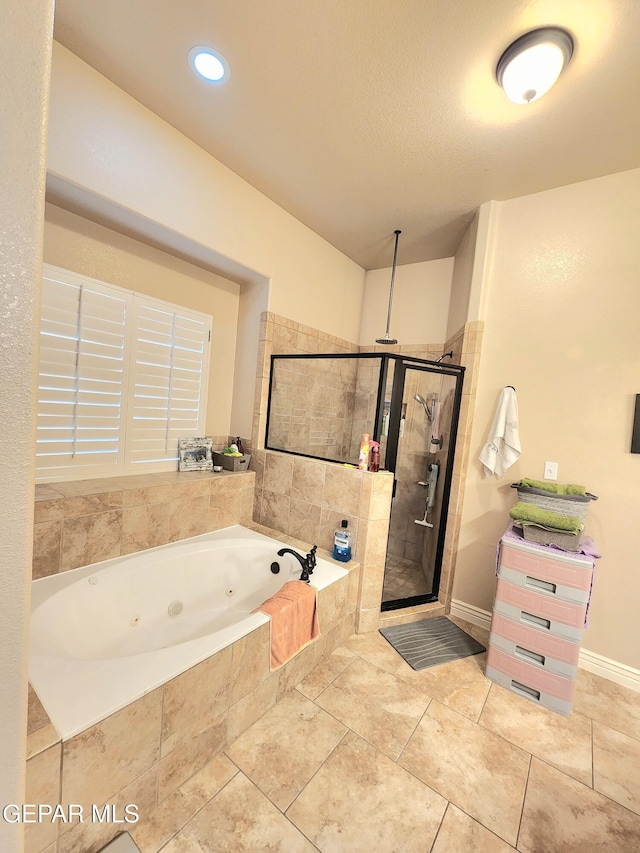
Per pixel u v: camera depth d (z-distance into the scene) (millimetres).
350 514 2295
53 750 922
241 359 2910
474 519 2492
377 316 3635
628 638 1986
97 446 2158
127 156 1784
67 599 1609
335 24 1342
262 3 1290
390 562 2611
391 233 2908
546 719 1696
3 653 536
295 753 1424
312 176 2266
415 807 1256
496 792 1332
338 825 1182
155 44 1482
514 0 1211
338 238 3061
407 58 1450
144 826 1136
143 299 2283
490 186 2232
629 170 1980
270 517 2705
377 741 1506
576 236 2135
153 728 1150
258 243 2525
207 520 2477
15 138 477
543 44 1303
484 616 2432
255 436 2811
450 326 3086
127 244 2193
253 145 2037
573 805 1305
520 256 2316
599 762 1483
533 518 1897
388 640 2197
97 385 2113
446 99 1620
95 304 2057
